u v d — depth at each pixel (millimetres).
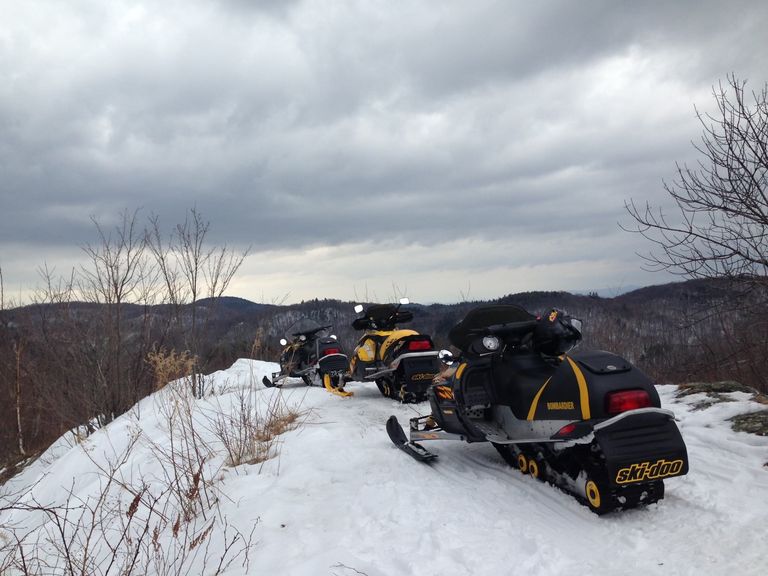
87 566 4133
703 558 3219
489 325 5281
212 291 11180
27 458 13633
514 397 4750
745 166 6570
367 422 7203
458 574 3215
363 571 3221
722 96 6715
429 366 8523
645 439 3801
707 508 3865
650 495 3932
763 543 3275
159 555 4047
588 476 4043
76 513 6094
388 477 4973
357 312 9422
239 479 5277
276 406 7703
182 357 8477
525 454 4855
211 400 9508
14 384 13844
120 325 11266
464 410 5125
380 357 8938
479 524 3891
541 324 4809
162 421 8258
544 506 4191
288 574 3252
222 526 4285
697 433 5328
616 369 4023
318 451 5832
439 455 5609
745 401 5840
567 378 4160
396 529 3869
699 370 8625
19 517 7426
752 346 8109
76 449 9234
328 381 10031
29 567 4281
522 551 3475
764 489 4070
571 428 3996
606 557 3367
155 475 6238
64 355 11414
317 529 3963
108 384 11039
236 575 3375
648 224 7230
